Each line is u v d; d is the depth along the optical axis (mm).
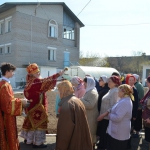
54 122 7340
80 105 3293
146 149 5168
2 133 3473
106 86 5105
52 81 4637
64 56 30078
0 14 26797
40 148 4898
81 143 3199
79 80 5000
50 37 27953
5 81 3578
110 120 4020
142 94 6172
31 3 24953
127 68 51406
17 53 24266
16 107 3453
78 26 32000
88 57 47938
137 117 6027
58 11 28891
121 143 3854
